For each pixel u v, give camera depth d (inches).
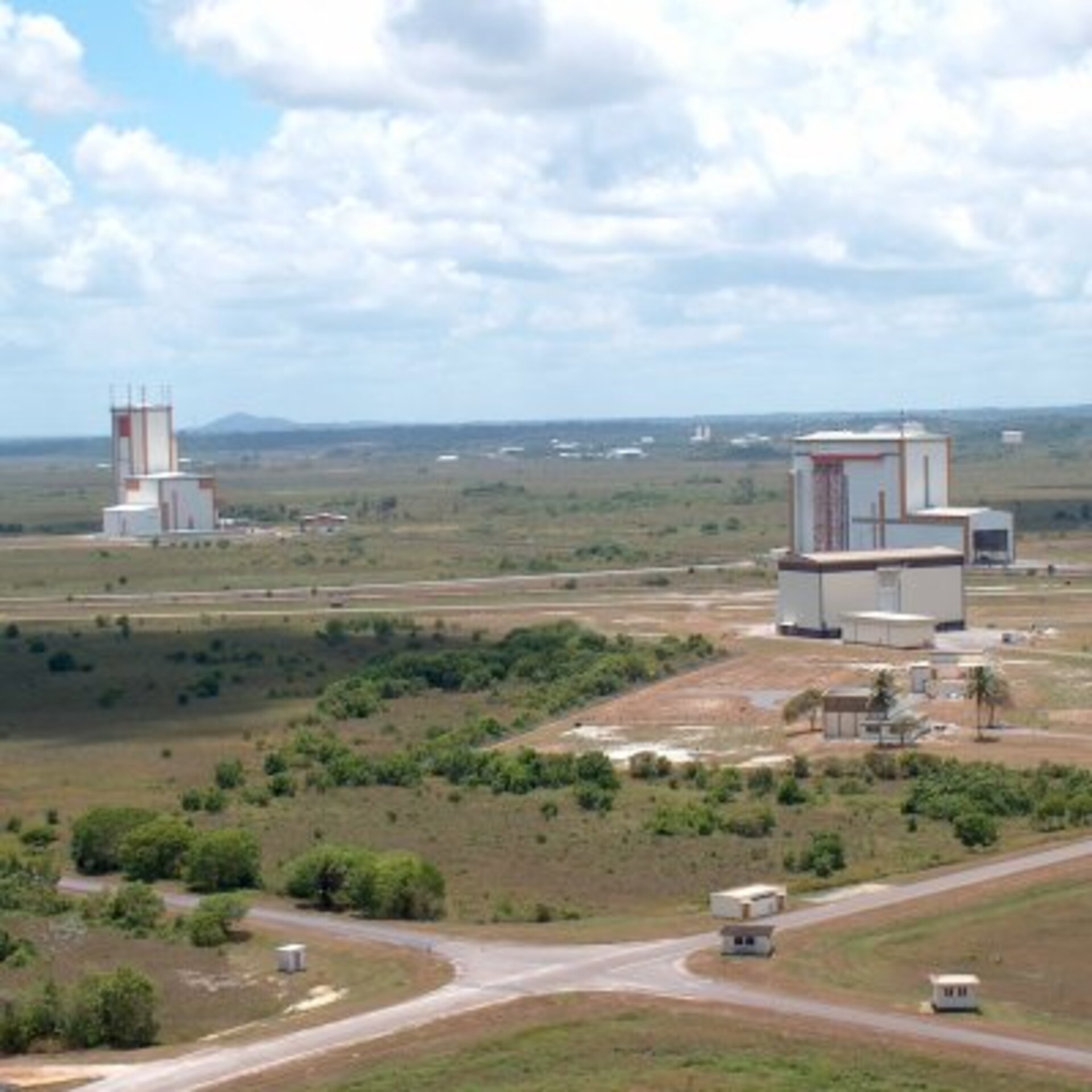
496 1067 4247.0
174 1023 4830.2
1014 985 4936.0
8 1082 4281.5
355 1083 4168.3
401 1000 4805.6
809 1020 4559.5
